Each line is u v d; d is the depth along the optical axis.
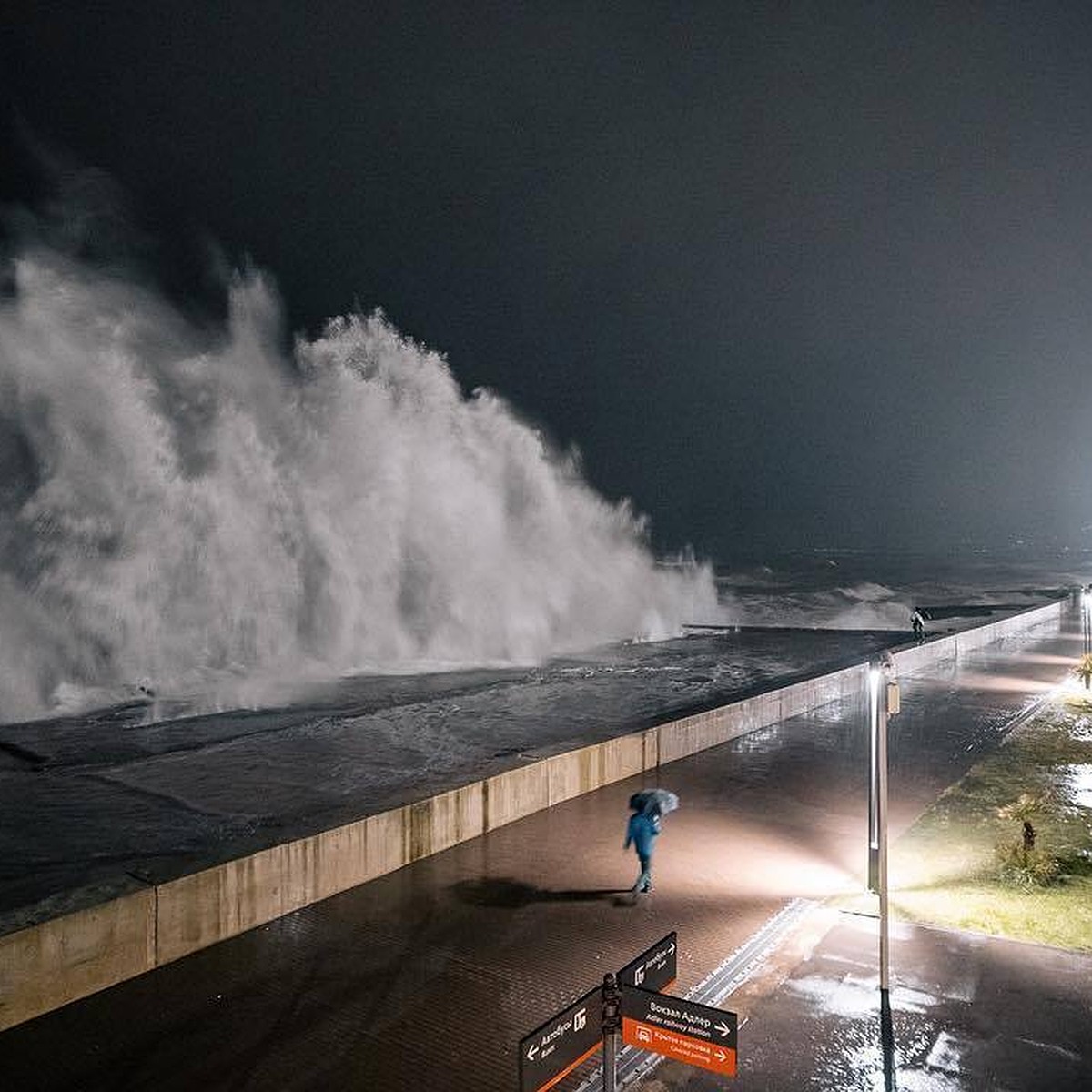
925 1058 6.50
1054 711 20.86
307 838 9.45
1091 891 9.84
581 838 11.62
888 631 35.69
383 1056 6.74
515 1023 7.20
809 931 8.77
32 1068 6.52
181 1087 6.34
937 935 8.65
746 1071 6.37
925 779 14.99
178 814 13.22
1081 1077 6.28
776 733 18.30
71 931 7.41
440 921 9.10
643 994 5.34
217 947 8.46
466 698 22.55
